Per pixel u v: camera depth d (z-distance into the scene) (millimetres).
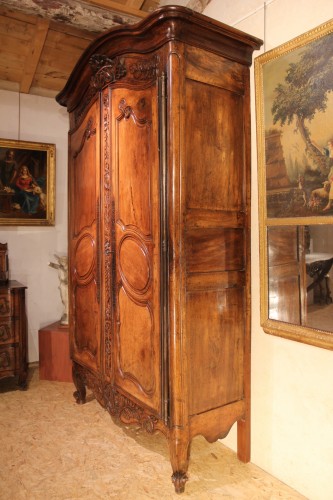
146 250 1942
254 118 2076
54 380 3297
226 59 1954
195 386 1853
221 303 1951
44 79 3518
